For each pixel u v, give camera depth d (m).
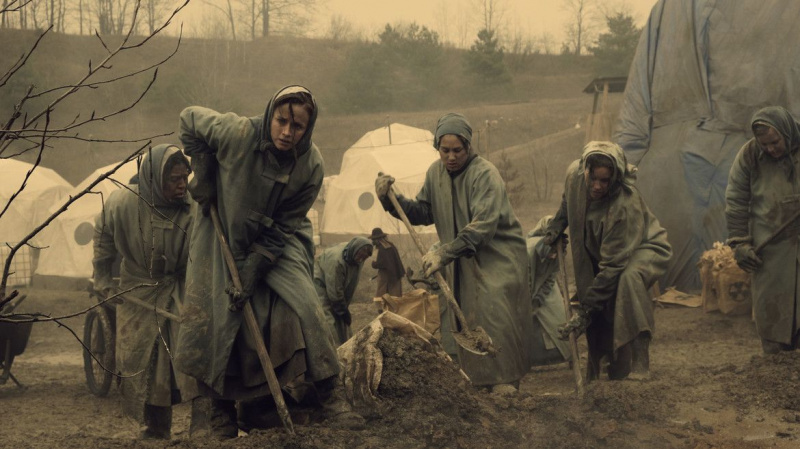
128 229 5.48
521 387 6.79
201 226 4.12
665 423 4.64
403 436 3.93
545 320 7.29
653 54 13.33
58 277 18.44
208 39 68.38
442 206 5.79
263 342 3.87
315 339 3.95
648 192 12.91
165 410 5.38
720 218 12.10
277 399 3.79
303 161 3.99
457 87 62.19
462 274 5.72
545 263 7.33
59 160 39.16
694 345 8.62
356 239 7.31
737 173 6.81
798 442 4.31
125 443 4.45
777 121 6.41
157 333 5.28
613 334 6.12
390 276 11.95
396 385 4.26
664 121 13.01
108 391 7.44
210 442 3.85
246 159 3.90
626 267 5.95
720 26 12.46
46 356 11.13
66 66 52.16
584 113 50.44
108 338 7.25
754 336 9.00
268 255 3.92
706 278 10.41
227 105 48.38
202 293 4.02
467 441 3.95
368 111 55.19
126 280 5.48
